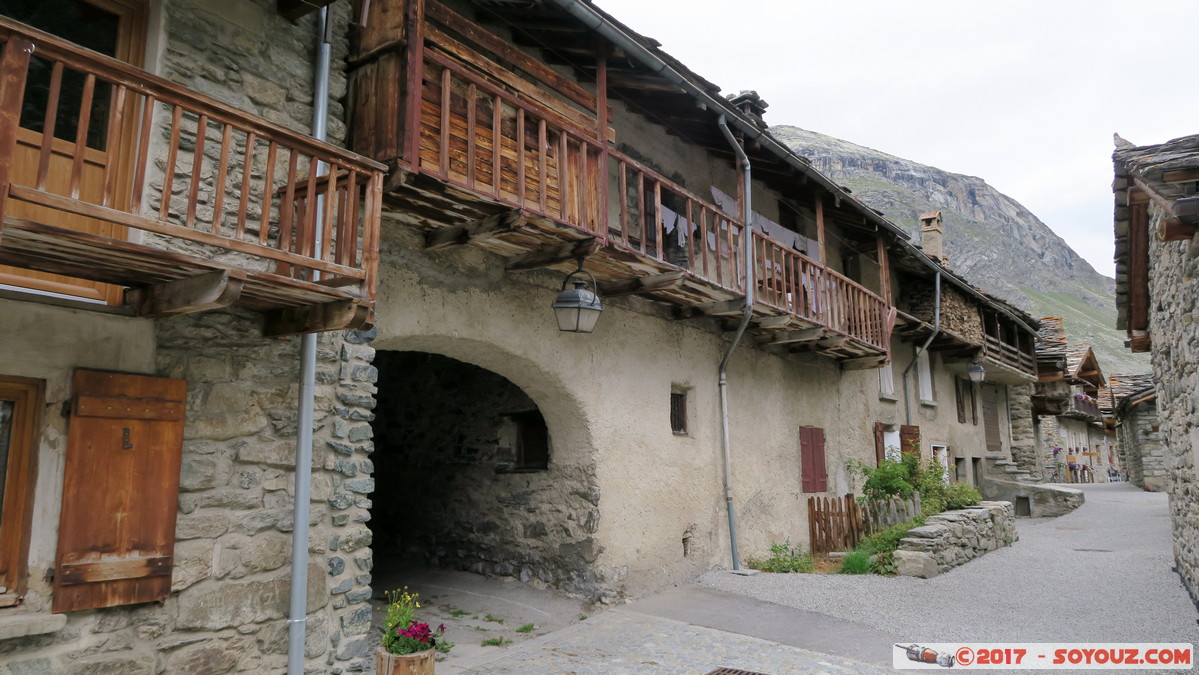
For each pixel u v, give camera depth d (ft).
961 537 33.60
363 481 16.21
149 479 12.77
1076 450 111.96
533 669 18.20
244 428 14.28
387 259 18.69
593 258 21.84
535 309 23.06
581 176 20.29
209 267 11.10
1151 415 74.90
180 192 14.01
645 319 27.66
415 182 16.29
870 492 39.45
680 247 30.30
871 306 37.63
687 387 29.60
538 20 21.84
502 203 17.58
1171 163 15.65
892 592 26.55
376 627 21.56
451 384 30.14
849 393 42.34
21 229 9.11
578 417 24.63
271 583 14.37
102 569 12.02
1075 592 27.07
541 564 25.85
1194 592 24.58
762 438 33.76
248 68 15.20
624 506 25.59
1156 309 26.71
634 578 25.52
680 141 31.19
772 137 29.60
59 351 12.10
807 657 19.24
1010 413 74.23
